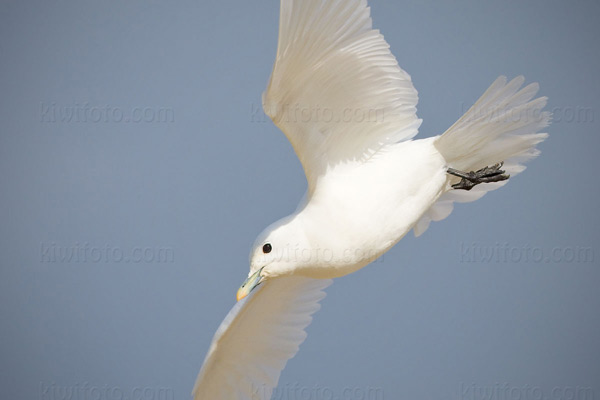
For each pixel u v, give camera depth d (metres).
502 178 12.18
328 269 11.57
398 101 11.23
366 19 10.42
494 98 11.24
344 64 10.62
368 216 11.30
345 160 11.46
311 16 9.93
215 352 13.62
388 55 10.80
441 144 11.62
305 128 11.06
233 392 14.11
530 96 11.23
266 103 10.65
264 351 13.96
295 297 13.71
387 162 11.47
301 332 13.91
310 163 11.35
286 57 10.18
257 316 13.59
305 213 11.39
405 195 11.47
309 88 10.69
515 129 11.60
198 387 13.77
